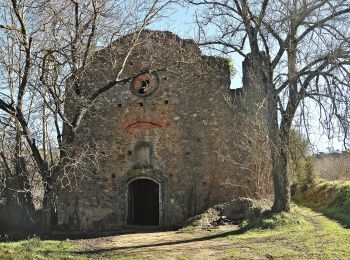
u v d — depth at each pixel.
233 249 10.16
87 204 17.72
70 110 16.59
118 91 18.44
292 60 12.80
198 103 17.61
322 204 21.33
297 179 27.47
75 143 18.02
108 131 18.17
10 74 16.23
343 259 8.49
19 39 13.01
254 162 16.67
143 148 17.80
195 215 16.39
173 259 9.45
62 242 12.59
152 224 19.22
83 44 14.09
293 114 13.05
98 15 13.85
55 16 13.36
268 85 13.72
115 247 11.74
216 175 16.91
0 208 18.27
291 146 14.55
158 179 17.34
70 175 17.81
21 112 13.44
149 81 18.23
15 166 18.19
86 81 18.67
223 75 17.69
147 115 17.97
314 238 11.13
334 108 11.30
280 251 9.54
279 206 13.90
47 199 14.55
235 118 17.16
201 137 17.31
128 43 18.20
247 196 16.53
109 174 17.84
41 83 13.80
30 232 16.30
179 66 18.08
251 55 14.58
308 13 12.22
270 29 13.24
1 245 11.28
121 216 17.39
